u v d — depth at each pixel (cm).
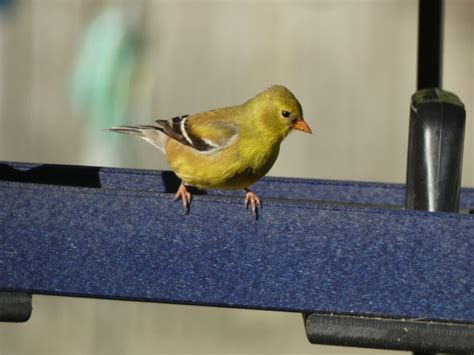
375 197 1060
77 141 1811
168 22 1917
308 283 793
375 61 1950
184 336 1755
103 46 1583
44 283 801
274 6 1939
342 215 787
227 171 949
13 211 799
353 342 793
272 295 795
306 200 1048
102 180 1009
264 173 973
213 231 796
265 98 954
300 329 1800
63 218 798
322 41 1948
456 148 895
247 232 795
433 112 902
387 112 1939
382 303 789
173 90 1905
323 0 1950
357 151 1939
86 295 802
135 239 798
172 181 1015
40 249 800
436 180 888
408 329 789
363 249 788
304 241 791
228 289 797
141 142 1616
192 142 946
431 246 783
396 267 786
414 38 1944
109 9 1599
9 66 1883
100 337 1719
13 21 1888
